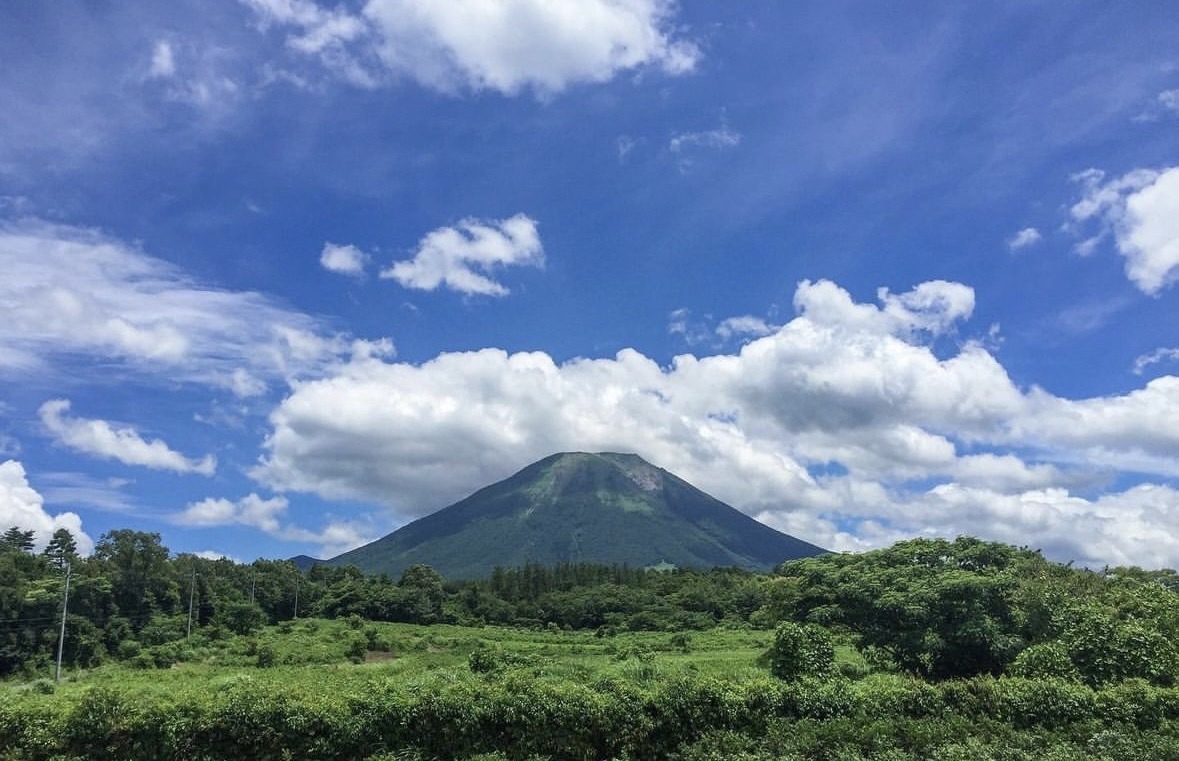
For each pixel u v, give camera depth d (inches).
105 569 3376.0
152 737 710.5
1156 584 1379.2
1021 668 1093.1
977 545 1536.7
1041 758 622.5
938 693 861.2
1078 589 1347.2
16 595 2743.6
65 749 703.7
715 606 4069.9
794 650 1211.2
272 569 4571.9
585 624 4315.9
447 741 734.5
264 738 715.4
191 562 3912.4
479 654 2050.9
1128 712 829.8
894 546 1583.4
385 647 3250.5
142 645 3120.1
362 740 724.7
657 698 793.6
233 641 3339.1
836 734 685.9
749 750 677.9
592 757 754.2
